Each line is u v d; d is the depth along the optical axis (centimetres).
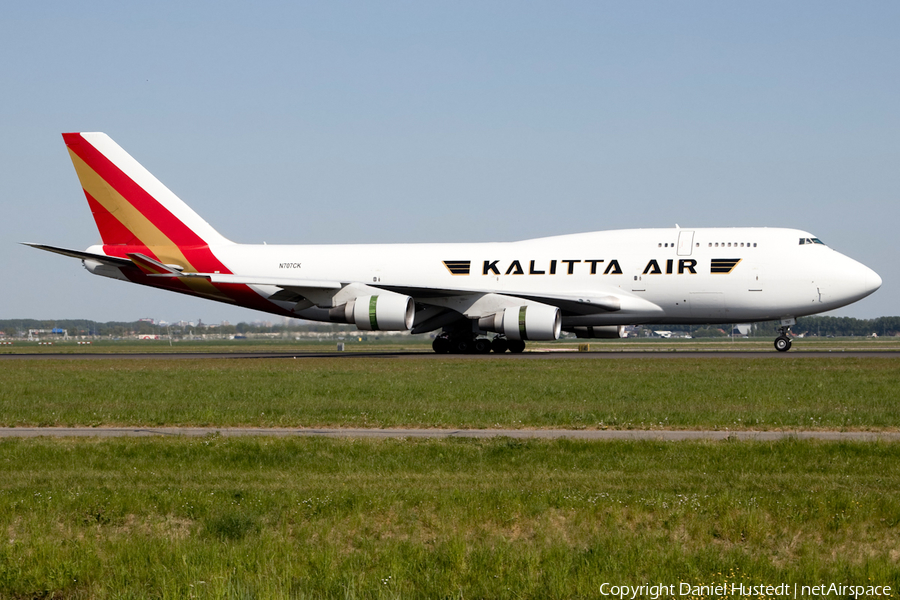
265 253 14425
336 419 6216
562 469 4444
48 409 6925
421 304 13550
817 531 3391
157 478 4325
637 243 13212
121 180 14450
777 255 12581
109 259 12862
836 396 7169
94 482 4244
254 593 2827
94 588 2978
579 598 2836
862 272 12381
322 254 14362
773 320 12950
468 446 5025
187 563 3052
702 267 12762
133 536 3416
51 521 3559
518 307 12550
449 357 12888
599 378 8856
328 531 3409
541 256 13488
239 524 3391
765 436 5403
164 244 14488
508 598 2839
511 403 6938
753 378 8706
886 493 3809
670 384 8194
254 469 4578
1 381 9606
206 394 7844
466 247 14012
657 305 12975
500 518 3525
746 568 2998
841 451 4809
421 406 6794
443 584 2914
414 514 3600
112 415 6538
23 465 4712
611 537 3288
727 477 4203
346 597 2789
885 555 3148
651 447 4956
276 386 8431
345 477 4303
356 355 14400
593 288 13125
